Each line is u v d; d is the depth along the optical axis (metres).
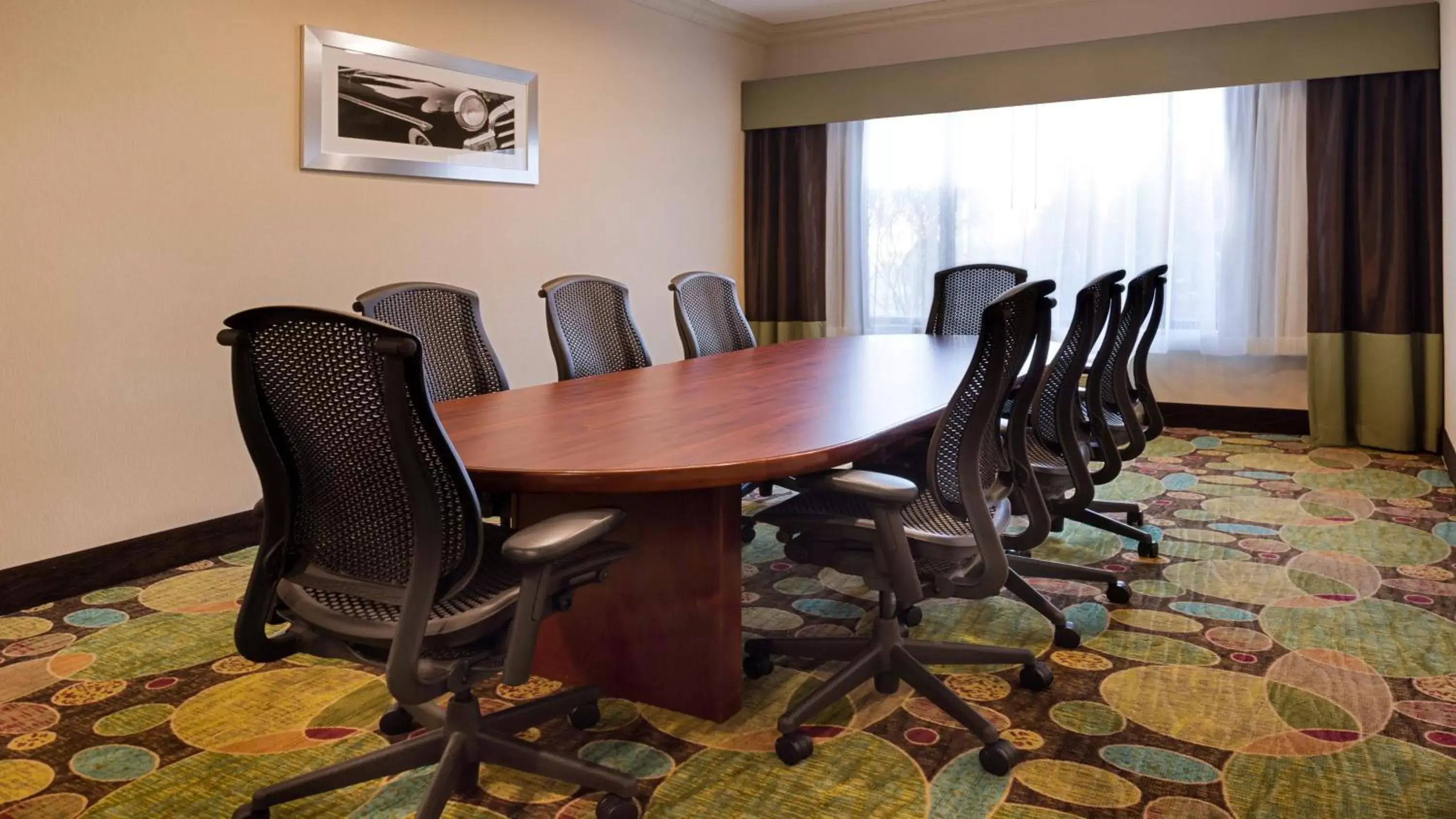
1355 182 4.80
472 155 4.33
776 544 3.49
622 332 3.52
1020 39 5.70
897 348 3.84
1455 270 4.01
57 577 2.95
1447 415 4.44
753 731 2.04
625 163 5.30
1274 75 4.86
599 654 2.23
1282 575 3.01
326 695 2.23
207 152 3.33
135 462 3.17
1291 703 2.13
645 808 1.74
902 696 2.20
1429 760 1.87
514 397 2.57
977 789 1.79
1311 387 4.97
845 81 5.95
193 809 1.76
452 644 1.49
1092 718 2.08
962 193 5.88
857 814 1.72
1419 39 4.53
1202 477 4.34
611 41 5.15
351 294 3.88
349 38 3.77
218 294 3.39
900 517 1.83
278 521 1.60
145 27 3.12
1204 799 1.75
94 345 3.04
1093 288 2.35
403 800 1.78
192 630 2.66
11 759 1.94
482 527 1.46
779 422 2.14
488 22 4.40
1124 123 5.39
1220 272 5.23
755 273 6.41
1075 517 3.29
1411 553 3.19
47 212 2.90
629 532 2.14
